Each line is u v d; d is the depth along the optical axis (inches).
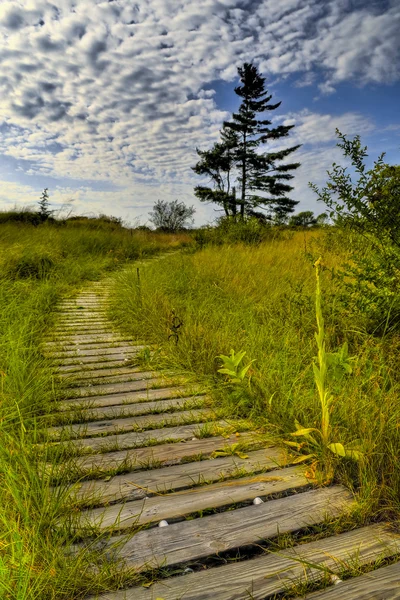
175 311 215.3
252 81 1131.3
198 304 236.7
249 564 60.5
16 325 187.6
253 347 152.3
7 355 143.4
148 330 215.0
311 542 65.0
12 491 70.3
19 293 258.1
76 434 103.5
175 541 65.7
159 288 280.2
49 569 57.6
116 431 106.8
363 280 159.8
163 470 88.0
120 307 268.5
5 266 333.4
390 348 136.3
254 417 112.9
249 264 323.0
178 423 112.0
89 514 72.7
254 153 1141.1
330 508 73.1
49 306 269.9
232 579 57.8
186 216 1421.0
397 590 55.2
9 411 108.7
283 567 59.7
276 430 103.3
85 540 65.5
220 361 152.6
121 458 92.7
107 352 184.2
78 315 262.1
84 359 173.0
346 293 170.7
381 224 149.6
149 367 160.2
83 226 743.1
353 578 57.4
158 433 106.0
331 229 285.9
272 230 559.5
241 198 1167.6
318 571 58.9
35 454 86.6
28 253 382.3
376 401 105.0
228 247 439.8
